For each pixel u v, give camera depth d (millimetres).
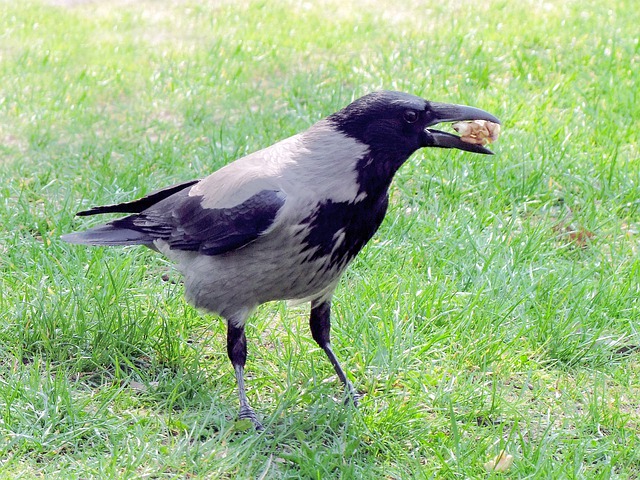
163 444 5629
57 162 9422
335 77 11672
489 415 6012
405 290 7207
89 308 6988
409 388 6262
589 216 8453
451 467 5438
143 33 14055
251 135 9922
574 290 7312
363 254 7652
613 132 10086
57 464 5383
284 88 11469
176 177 9008
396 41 13125
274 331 6914
